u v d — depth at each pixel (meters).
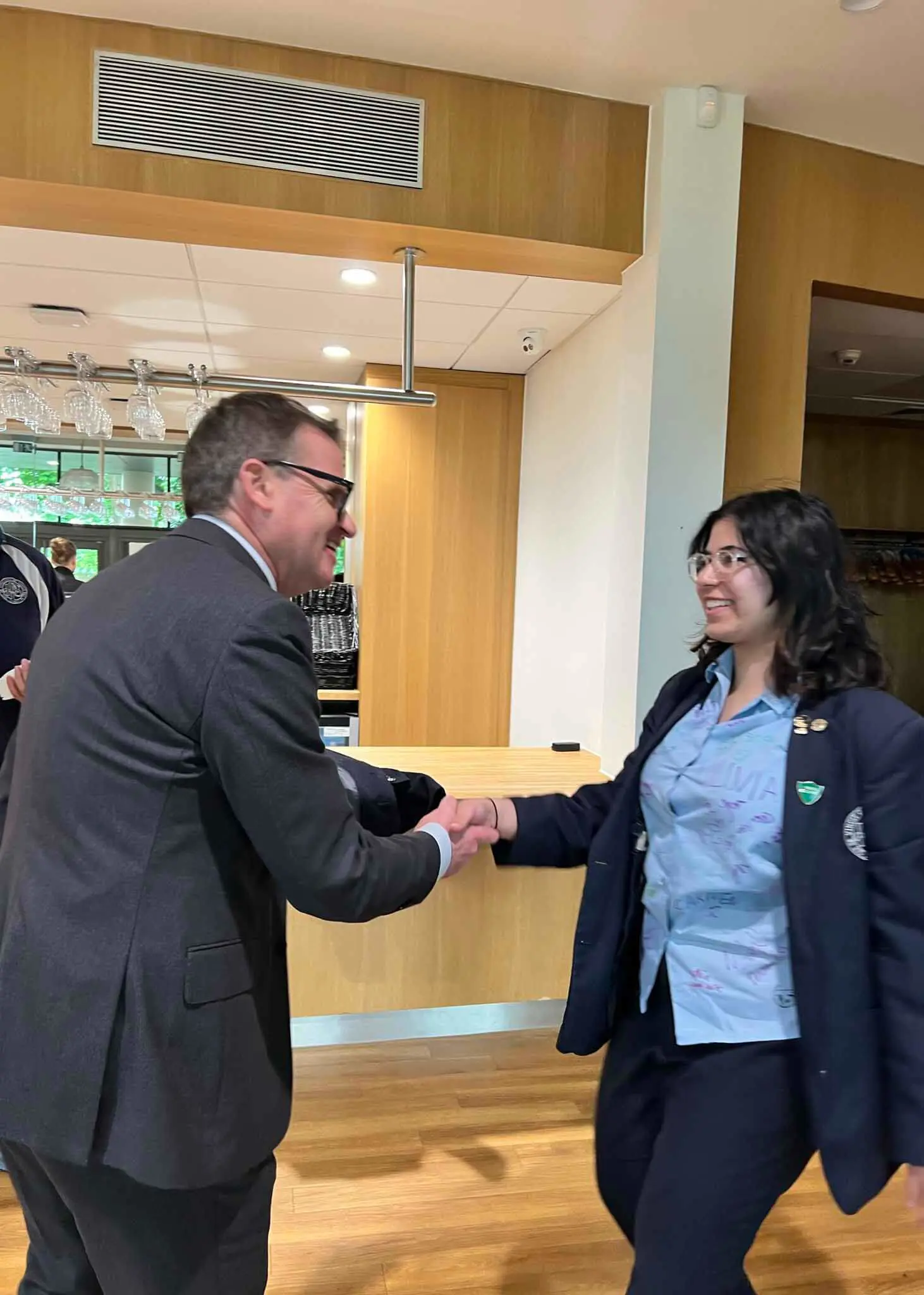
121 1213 0.98
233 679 0.92
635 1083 1.25
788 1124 1.07
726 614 1.17
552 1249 1.73
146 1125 0.92
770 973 1.09
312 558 1.17
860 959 1.03
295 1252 1.71
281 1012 1.09
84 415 2.51
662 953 1.21
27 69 2.01
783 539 1.12
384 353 3.51
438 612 3.87
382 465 3.77
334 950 2.24
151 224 2.24
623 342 2.55
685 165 2.31
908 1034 1.00
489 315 2.97
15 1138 0.93
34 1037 0.92
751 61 2.15
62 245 2.40
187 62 2.07
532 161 2.29
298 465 1.12
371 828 1.62
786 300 2.55
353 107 2.17
